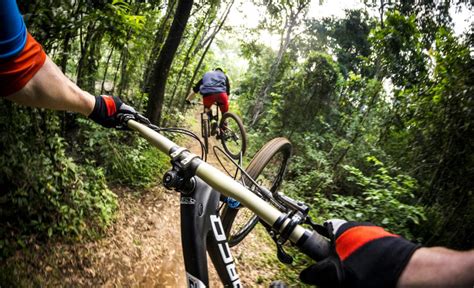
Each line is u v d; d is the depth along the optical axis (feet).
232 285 5.05
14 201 9.54
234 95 66.03
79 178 12.20
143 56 19.84
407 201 17.95
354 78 31.53
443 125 16.79
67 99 2.99
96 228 11.96
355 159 26.35
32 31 8.59
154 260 12.23
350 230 2.25
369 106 27.63
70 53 13.12
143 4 17.94
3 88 2.45
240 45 41.22
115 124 3.93
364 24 55.36
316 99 35.99
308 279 2.26
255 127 47.42
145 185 17.12
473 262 1.54
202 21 29.43
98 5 11.66
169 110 30.37
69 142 15.49
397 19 25.03
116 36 12.72
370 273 1.88
